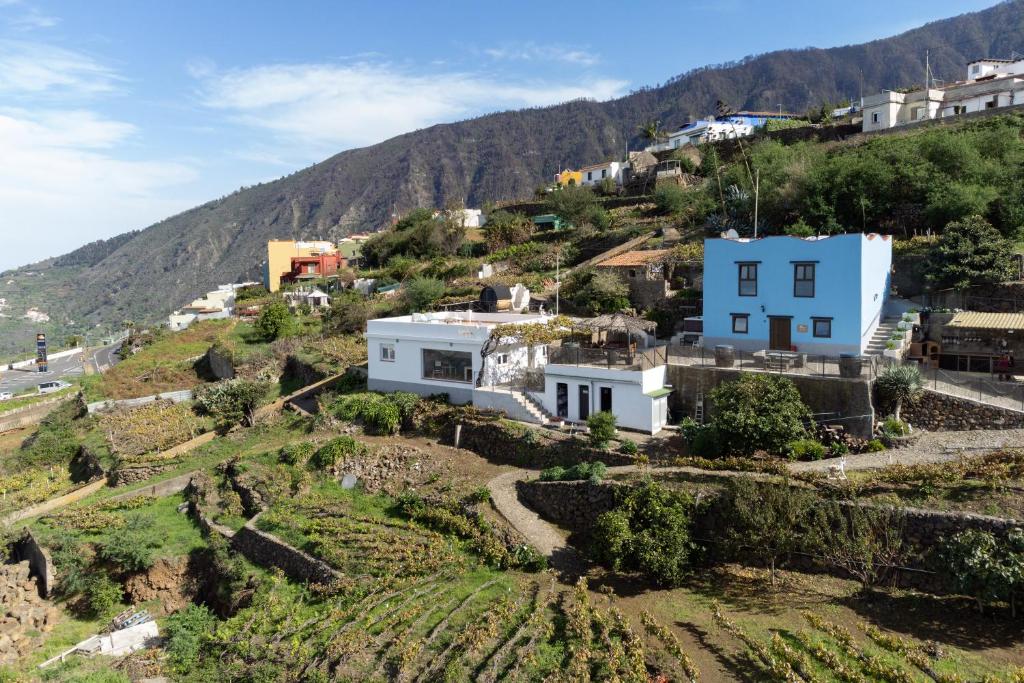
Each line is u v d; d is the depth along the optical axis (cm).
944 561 1870
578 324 3856
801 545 2091
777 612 1970
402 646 2012
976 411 2623
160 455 3988
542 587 2209
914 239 4097
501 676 1797
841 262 3319
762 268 3584
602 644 1878
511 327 3569
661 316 4300
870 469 2359
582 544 2458
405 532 2670
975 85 7000
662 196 7438
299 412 4150
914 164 4781
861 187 4772
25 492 3988
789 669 1666
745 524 2119
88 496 3762
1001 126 5381
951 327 3206
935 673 1606
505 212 9781
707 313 3812
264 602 2497
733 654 1806
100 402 5075
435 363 3809
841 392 2739
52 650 2592
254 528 2941
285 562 2709
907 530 2039
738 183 6381
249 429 4141
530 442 3050
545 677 1759
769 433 2561
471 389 3606
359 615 2217
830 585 2062
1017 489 2023
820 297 3397
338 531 2736
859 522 2028
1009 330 3066
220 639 2348
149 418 4616
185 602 2911
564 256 6588
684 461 2611
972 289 3547
